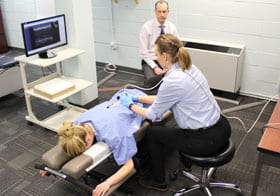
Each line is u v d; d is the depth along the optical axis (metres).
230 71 3.40
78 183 1.75
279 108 1.96
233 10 3.38
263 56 3.42
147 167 2.46
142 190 2.27
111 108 2.04
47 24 2.84
